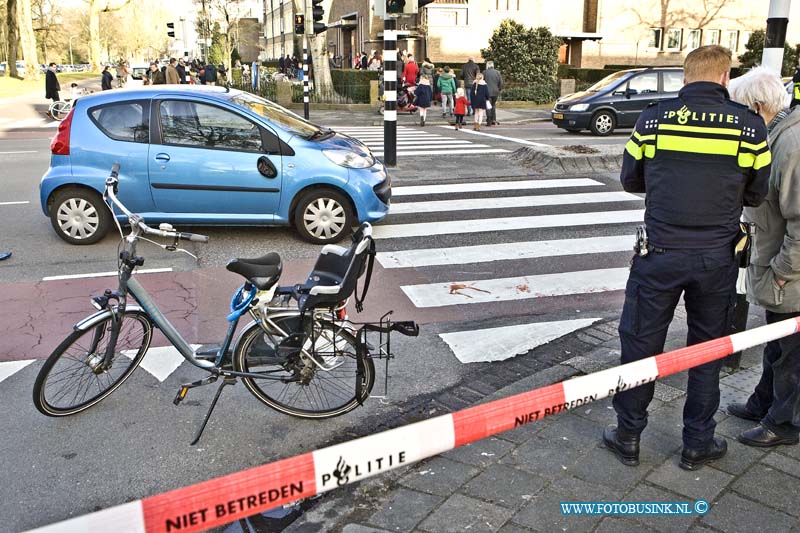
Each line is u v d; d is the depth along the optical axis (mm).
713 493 3078
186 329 5270
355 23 40156
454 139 16688
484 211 9133
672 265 2965
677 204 2902
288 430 3910
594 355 4691
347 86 26469
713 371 3164
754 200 2977
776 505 2990
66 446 3727
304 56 21172
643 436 3551
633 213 9031
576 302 5941
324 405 4043
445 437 2203
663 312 3092
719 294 3035
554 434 3602
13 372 4590
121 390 4336
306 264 6918
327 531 2949
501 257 7191
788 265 3162
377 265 6926
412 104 24203
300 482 1941
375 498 3164
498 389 4352
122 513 1697
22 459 3596
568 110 17578
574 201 9703
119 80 34812
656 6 34875
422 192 10281
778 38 4859
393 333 5238
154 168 7191
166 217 7344
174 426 3938
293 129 7586
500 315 5641
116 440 3789
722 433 3572
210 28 51281
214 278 6473
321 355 3861
